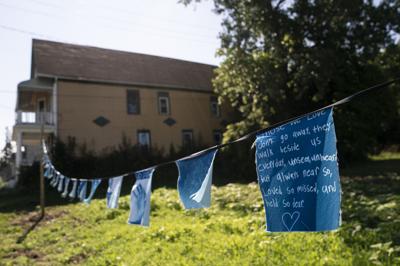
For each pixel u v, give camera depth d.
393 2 17.81
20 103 23.33
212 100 26.66
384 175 13.25
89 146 20.88
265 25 17.73
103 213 10.24
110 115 21.94
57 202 14.42
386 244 4.50
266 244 5.48
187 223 7.99
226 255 5.46
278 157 2.29
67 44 24.30
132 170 20.86
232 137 18.44
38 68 20.34
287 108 18.08
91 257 6.45
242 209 8.70
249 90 19.02
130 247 6.60
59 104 20.39
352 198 8.30
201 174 3.00
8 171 28.03
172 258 5.66
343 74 17.00
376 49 17.83
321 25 17.64
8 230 9.73
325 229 2.02
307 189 2.12
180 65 28.31
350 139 16.62
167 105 24.39
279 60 17.81
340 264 4.38
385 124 19.34
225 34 19.12
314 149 2.12
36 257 7.05
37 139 22.83
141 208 3.98
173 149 23.23
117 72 23.33
